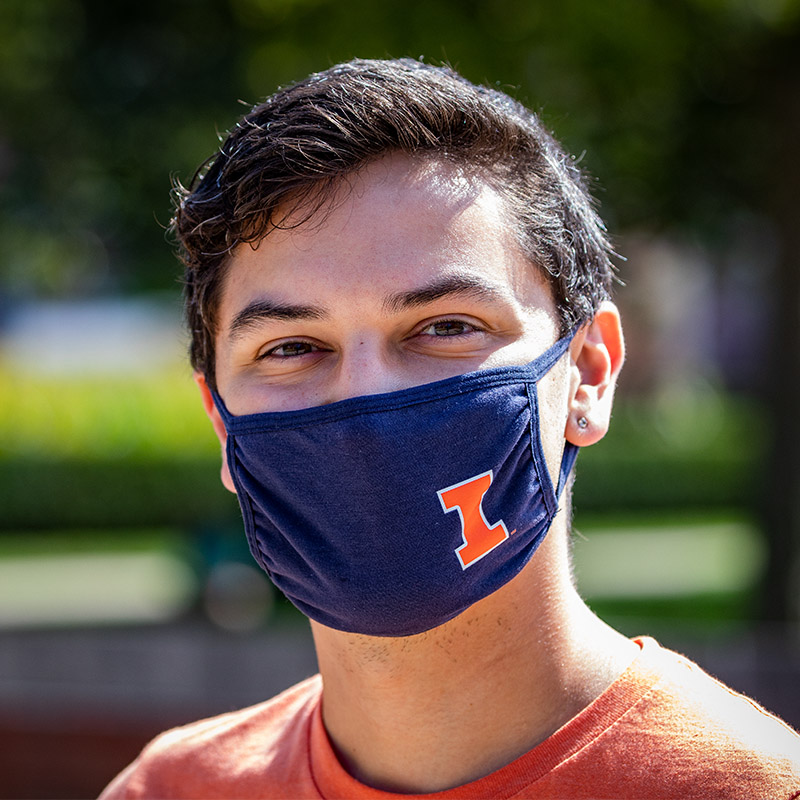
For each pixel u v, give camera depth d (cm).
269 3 694
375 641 157
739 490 1523
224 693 496
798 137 695
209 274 167
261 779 172
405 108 154
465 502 154
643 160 746
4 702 423
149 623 912
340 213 153
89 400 1377
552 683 157
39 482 1285
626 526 1455
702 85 723
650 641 162
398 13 648
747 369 2303
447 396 153
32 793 408
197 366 183
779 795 138
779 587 737
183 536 1288
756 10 666
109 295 1802
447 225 153
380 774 161
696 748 144
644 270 1788
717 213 791
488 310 154
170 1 823
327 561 156
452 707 156
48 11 789
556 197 168
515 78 652
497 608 156
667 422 1848
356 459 152
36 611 974
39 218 876
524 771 147
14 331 1798
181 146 845
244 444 162
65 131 835
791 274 725
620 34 650
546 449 160
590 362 175
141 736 409
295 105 160
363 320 153
